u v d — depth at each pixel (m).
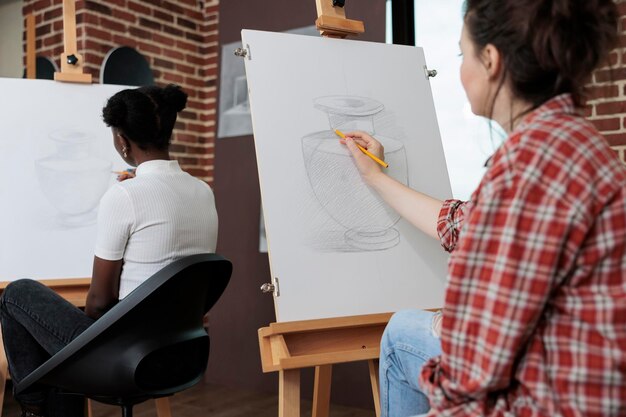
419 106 2.01
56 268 2.30
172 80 3.84
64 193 2.38
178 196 1.76
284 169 1.76
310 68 1.89
